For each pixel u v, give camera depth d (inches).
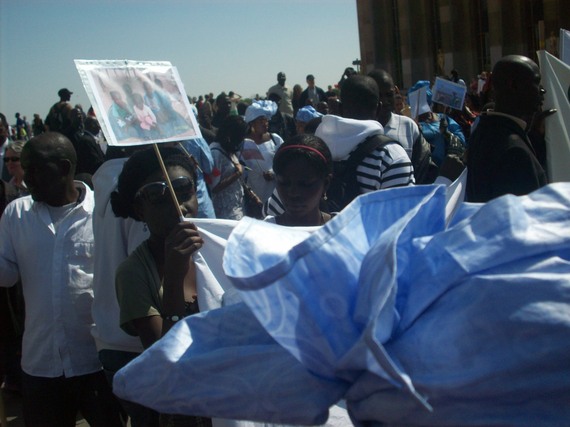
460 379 46.4
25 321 144.8
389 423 49.2
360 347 46.0
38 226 142.2
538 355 45.4
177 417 95.5
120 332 123.8
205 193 177.2
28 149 140.9
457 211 60.9
